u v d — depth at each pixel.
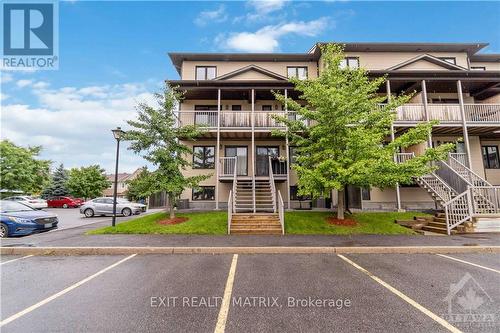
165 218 12.72
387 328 3.33
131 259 7.07
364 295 4.42
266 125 16.89
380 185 11.25
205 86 16.72
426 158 10.37
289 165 17.98
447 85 17.75
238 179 16.23
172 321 3.54
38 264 6.60
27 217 10.76
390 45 19.70
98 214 20.17
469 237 9.60
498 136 18.72
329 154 11.36
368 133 11.12
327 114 11.20
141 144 11.95
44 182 34.41
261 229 10.49
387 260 6.87
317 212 13.75
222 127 16.42
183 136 13.13
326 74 11.92
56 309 3.94
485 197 11.06
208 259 7.03
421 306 3.99
